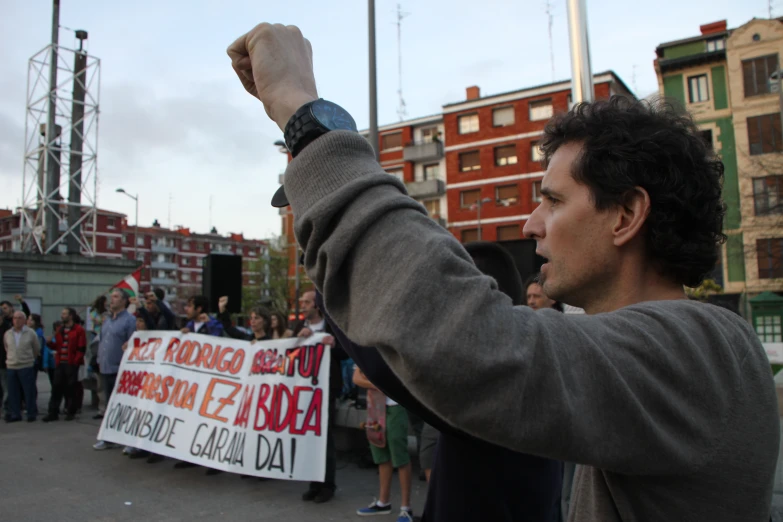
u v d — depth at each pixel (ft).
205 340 20.31
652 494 2.54
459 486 4.19
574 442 2.10
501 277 5.81
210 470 19.36
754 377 2.72
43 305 69.05
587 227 2.99
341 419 20.15
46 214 79.82
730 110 89.71
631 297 2.96
